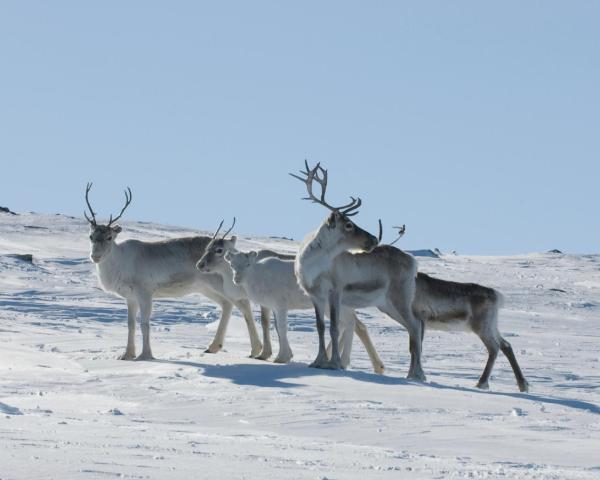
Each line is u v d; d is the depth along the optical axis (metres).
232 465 21.36
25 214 189.38
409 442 29.42
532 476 22.05
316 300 47.22
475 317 48.44
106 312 85.19
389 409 36.19
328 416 34.41
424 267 170.75
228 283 52.34
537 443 29.47
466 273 166.00
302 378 43.38
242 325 79.12
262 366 46.97
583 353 74.19
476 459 25.80
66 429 28.00
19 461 19.91
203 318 84.88
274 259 49.56
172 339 66.50
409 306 48.06
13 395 38.69
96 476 18.52
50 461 20.09
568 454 27.17
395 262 48.00
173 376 44.06
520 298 131.38
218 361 49.62
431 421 33.75
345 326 49.28
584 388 51.94
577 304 128.00
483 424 33.53
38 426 28.59
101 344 59.09
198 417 34.19
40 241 157.12
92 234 51.09
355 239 46.91
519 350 74.44
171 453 23.05
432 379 50.78
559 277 170.75
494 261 196.12
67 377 43.91
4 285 104.69
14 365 47.84
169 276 52.34
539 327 99.88
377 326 87.56
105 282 51.56
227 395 39.06
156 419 33.50
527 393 45.41
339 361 47.25
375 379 44.19
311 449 26.03
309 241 47.19
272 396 38.84
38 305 87.75
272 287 49.00
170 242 53.03
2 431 26.08
